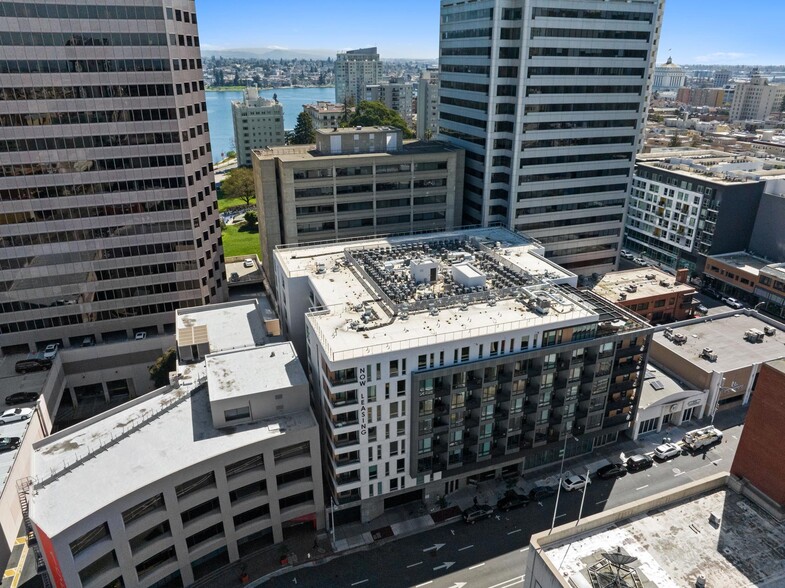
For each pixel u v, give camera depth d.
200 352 81.12
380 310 76.44
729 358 96.25
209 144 109.44
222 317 94.56
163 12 91.00
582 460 84.69
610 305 82.81
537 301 77.00
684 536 50.66
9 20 84.44
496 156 120.12
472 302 78.88
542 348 73.00
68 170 93.88
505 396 73.94
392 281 85.25
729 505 54.12
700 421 93.69
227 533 66.44
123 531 57.41
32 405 87.06
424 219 122.50
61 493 56.81
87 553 55.00
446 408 70.88
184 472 59.97
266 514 69.44
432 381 67.94
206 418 68.50
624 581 45.69
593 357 76.44
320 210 113.69
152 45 92.06
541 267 93.94
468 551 69.75
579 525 50.59
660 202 159.50
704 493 55.69
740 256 144.38
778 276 125.94
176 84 95.94
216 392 66.56
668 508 53.84
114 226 99.56
